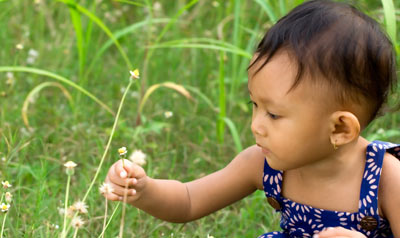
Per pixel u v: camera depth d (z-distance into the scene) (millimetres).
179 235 2607
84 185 2965
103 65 4664
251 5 5215
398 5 4688
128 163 2025
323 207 2039
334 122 1875
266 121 1910
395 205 1969
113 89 4293
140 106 3582
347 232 1870
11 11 5051
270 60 1875
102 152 3266
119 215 2723
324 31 1870
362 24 1909
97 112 3941
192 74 4477
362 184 1990
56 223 2533
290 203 2102
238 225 2879
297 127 1864
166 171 3307
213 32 4789
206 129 3822
